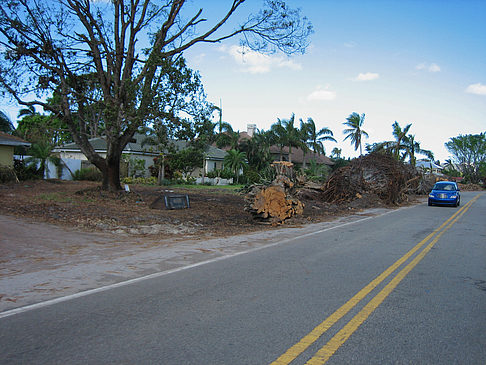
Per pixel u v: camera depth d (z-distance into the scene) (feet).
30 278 21.07
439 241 35.83
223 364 11.38
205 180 130.00
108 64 52.13
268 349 12.42
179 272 22.90
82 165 92.58
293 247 32.07
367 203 76.74
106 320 14.88
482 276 22.58
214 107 53.06
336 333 13.79
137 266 24.30
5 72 46.62
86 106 55.88
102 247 30.19
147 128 53.72
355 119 159.94
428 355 12.18
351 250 30.83
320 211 63.36
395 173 81.66
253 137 156.25
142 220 42.80
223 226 44.65
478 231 43.01
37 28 48.24
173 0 53.16
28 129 86.17
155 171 112.98
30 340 12.98
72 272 22.52
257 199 48.75
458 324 14.83
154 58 47.91
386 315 15.74
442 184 85.71
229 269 23.79
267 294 18.51
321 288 19.61
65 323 14.56
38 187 63.46
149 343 12.78
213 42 54.49
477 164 251.39
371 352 12.32
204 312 15.87
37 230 33.96
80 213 42.75
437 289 19.72
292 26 53.06
